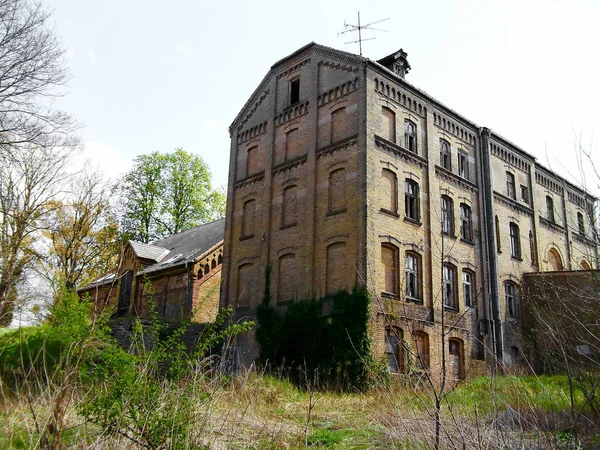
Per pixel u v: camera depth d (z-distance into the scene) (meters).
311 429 10.23
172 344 7.59
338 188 23.19
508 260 28.86
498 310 26.55
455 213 26.28
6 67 17.48
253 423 9.09
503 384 7.89
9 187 22.17
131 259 36.41
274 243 25.36
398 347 21.08
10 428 5.39
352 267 21.39
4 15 17.33
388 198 22.97
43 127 18.80
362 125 22.70
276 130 27.30
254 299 25.47
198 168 47.62
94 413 6.24
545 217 32.09
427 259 23.98
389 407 8.86
